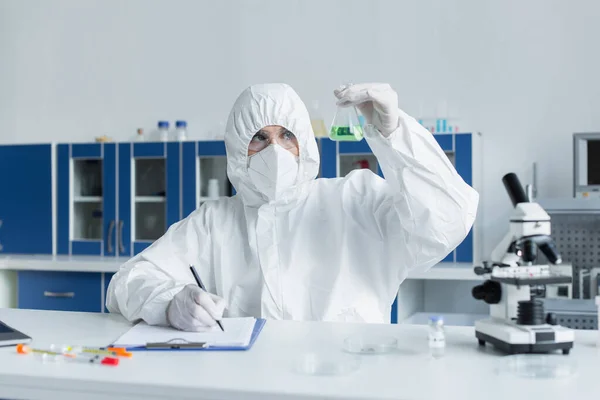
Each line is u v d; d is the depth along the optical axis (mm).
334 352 1133
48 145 3797
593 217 3000
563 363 1035
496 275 1149
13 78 4254
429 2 3592
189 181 3602
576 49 3395
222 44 3938
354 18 3713
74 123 4199
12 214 3859
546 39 3434
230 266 1850
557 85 3422
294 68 3818
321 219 1883
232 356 1111
